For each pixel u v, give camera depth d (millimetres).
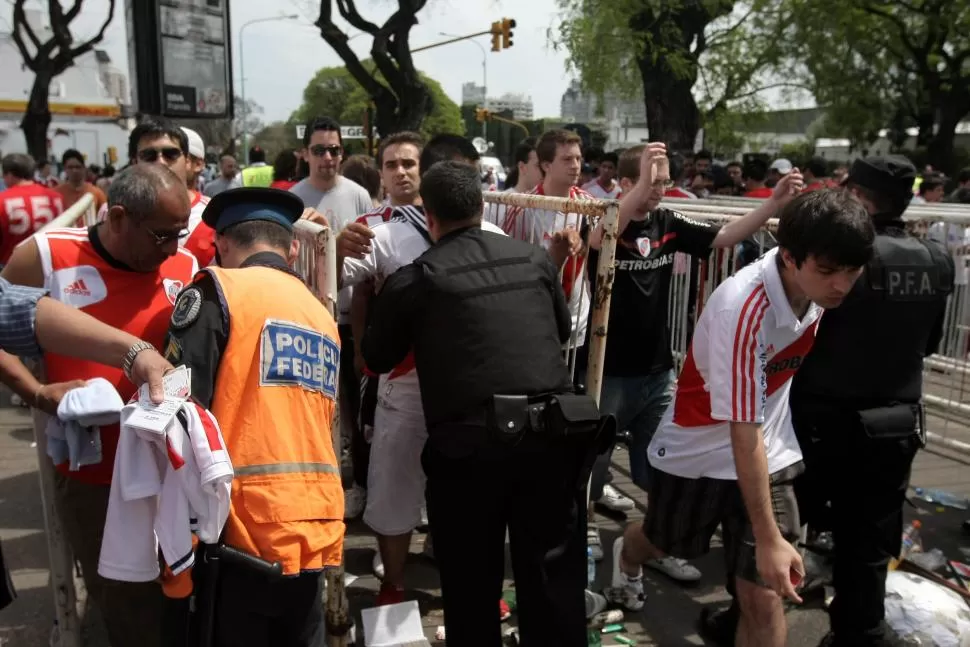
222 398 1834
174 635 2025
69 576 2578
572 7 16250
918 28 20672
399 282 2312
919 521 3879
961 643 2641
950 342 4184
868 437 2521
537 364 2223
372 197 5906
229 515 1829
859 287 2498
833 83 20547
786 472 2379
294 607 1954
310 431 1936
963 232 4078
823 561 3451
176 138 3314
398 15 12633
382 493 2891
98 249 2230
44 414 2400
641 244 3398
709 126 19359
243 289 1898
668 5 14328
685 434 2469
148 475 1711
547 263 2441
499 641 2369
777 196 3191
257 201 2152
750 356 2121
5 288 1860
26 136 18203
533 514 2268
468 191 2379
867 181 2664
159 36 12008
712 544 3812
